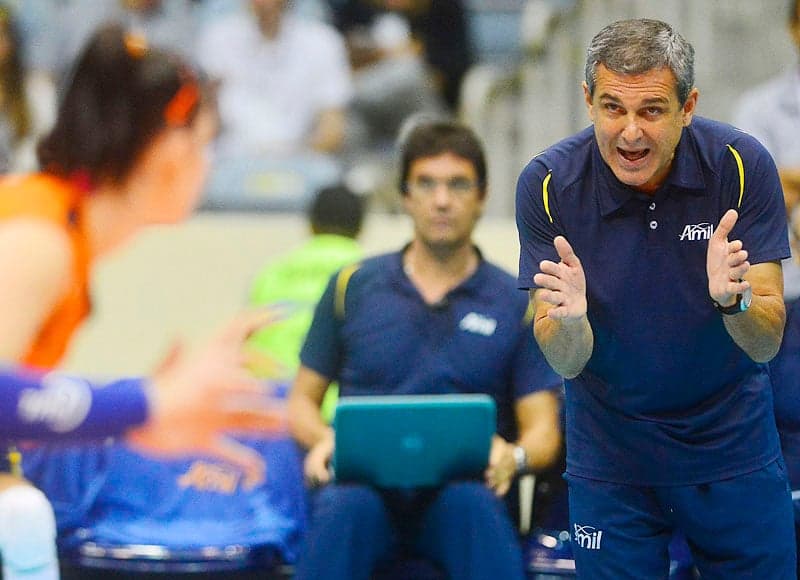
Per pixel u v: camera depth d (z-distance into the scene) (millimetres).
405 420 11117
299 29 23172
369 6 25031
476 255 12617
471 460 11344
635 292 9219
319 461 11836
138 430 6672
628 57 8555
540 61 24016
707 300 9164
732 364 9453
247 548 12398
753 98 17828
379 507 11352
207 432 6680
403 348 12172
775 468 9836
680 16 22891
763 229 9148
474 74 25375
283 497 12961
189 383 6602
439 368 12117
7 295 6996
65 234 7328
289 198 21266
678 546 12102
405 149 12320
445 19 25000
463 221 12203
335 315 12422
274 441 13141
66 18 22922
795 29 17531
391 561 11766
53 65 22812
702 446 9617
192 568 12297
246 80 23016
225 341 6719
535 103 23875
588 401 9797
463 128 12359
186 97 7617
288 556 12523
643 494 9883
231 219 21109
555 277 8781
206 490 12969
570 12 23875
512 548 11180
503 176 23781
